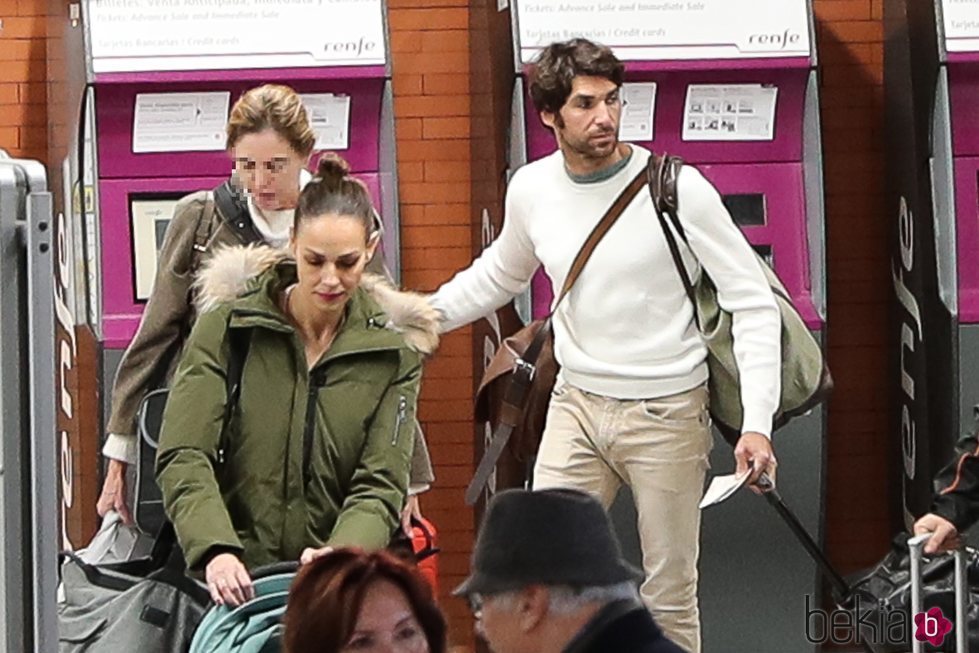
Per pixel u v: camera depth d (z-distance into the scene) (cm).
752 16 1141
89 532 1168
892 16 1237
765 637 1154
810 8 1147
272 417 754
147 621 747
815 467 1144
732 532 1145
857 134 1284
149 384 888
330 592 547
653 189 869
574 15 1127
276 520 757
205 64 1117
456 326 962
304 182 895
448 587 1289
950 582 871
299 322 761
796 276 1163
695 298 888
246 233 879
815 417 1141
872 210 1289
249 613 715
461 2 1263
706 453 911
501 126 1162
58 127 1204
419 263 1277
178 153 1136
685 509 908
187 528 730
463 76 1267
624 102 1151
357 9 1144
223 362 752
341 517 748
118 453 888
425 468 896
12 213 545
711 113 1159
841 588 938
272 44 1127
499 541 509
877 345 1296
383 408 764
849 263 1291
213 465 753
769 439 870
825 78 1280
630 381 890
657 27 1135
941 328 1166
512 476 1158
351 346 756
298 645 548
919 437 1219
